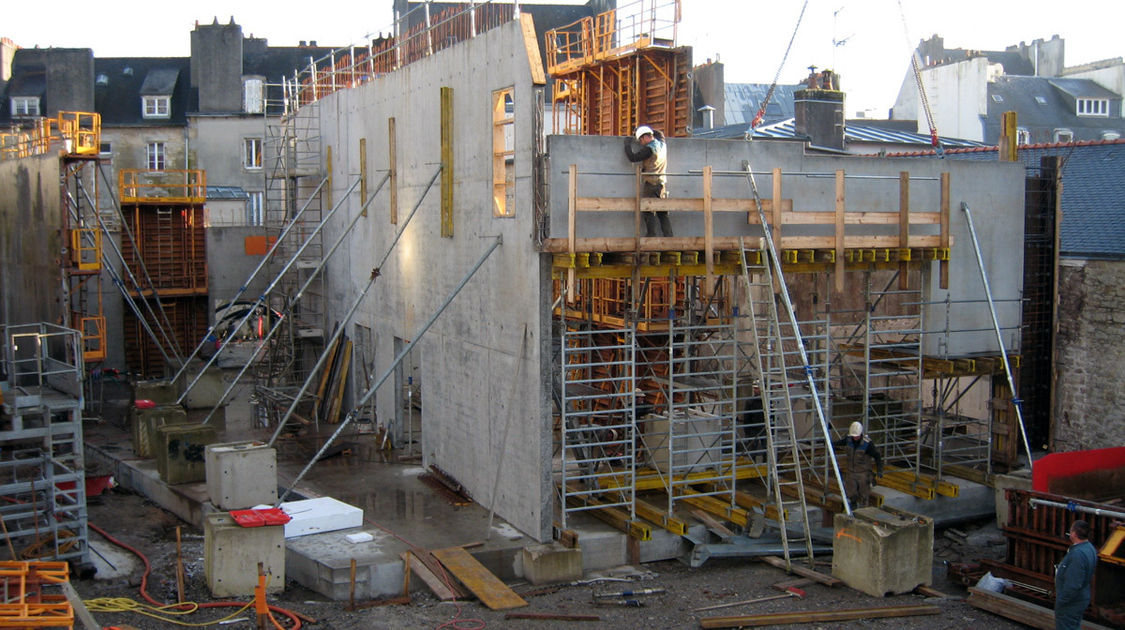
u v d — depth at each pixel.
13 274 23.61
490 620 12.36
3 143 27.11
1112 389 19.41
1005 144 19.34
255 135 46.44
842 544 13.75
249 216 44.22
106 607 12.43
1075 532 11.23
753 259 15.55
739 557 14.71
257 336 37.50
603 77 25.22
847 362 20.69
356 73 27.05
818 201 16.84
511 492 15.40
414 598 13.27
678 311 19.98
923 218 16.72
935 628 12.20
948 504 17.31
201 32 46.00
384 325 21.34
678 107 22.47
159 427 18.47
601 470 16.86
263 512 13.73
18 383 15.30
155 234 29.55
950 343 18.30
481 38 16.03
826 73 31.55
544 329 14.43
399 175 20.17
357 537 14.58
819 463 17.94
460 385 17.33
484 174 16.06
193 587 13.55
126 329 29.03
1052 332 20.53
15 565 11.02
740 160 16.12
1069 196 22.14
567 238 14.12
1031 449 20.83
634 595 13.25
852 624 12.27
